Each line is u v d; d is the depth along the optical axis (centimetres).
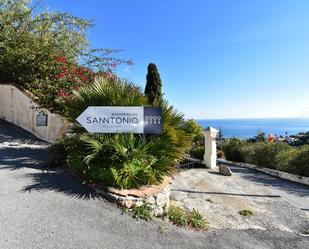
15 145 948
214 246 524
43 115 1102
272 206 865
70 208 529
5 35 1284
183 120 738
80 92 735
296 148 1531
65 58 1262
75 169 658
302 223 741
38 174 657
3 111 1316
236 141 2098
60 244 429
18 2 1494
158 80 1566
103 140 646
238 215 755
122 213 550
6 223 453
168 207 653
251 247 549
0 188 563
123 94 700
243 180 1206
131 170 612
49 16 1516
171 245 493
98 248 439
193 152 1462
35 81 1185
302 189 1114
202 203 808
